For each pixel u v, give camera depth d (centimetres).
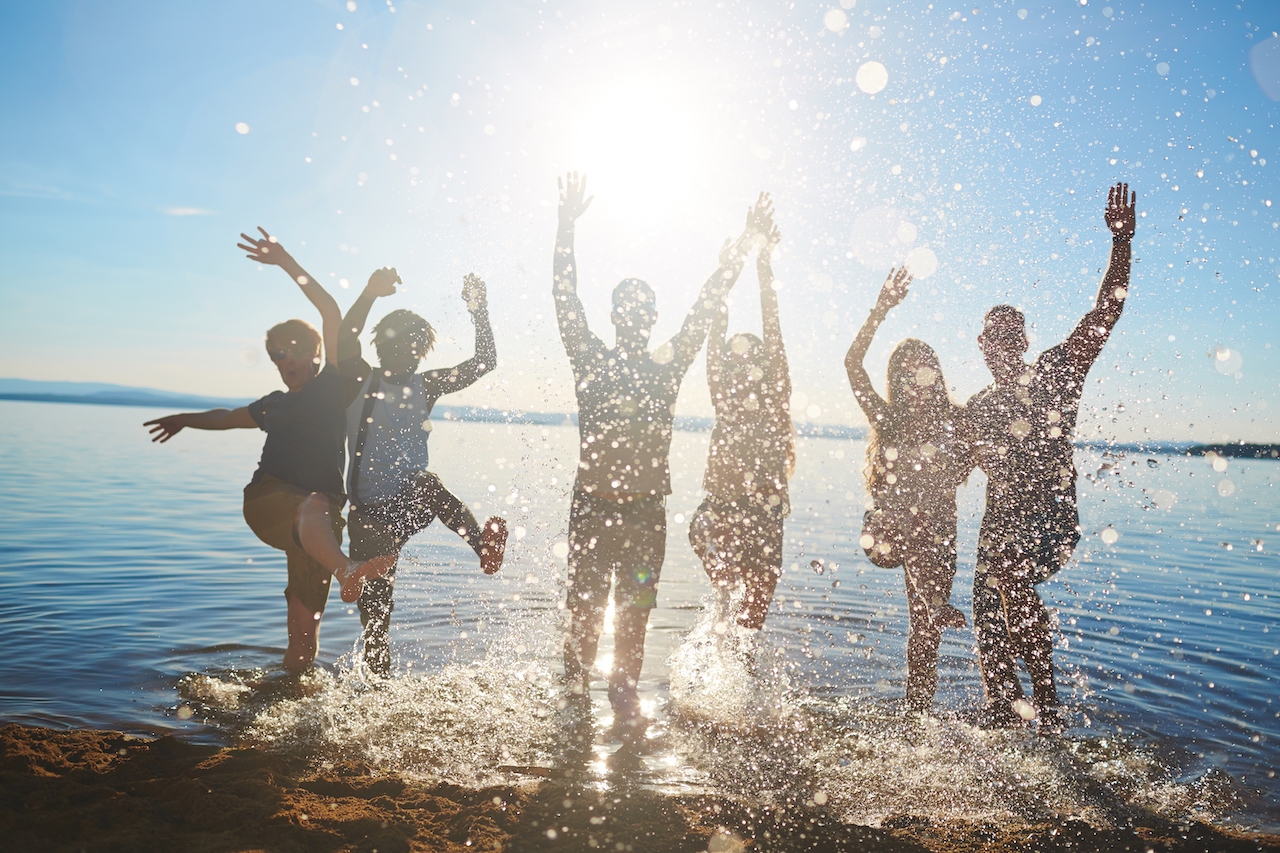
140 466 1502
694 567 677
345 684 331
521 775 252
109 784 224
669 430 321
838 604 513
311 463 342
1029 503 322
